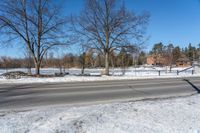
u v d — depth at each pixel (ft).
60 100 36.99
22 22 94.58
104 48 110.63
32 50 98.58
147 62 357.82
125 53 117.39
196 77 100.12
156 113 24.79
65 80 77.36
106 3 107.86
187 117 23.40
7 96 40.75
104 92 46.68
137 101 34.60
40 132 18.45
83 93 45.03
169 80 80.43
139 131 18.93
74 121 21.58
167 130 19.29
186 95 43.47
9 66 245.04
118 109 26.84
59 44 102.32
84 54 121.49
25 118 22.88
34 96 40.83
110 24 108.37
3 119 22.54
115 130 19.08
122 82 71.10
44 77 89.04
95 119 22.29
